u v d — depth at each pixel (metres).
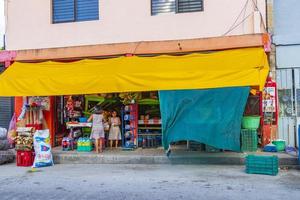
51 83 11.38
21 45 14.06
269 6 12.50
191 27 12.48
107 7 13.25
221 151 12.05
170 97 10.84
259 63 10.07
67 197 7.88
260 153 11.52
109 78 10.84
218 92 10.67
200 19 12.41
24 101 14.01
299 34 12.48
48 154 11.83
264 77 10.02
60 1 13.89
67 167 11.50
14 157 12.80
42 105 13.85
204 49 11.88
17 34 14.11
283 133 12.61
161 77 10.31
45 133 11.88
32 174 10.48
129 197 7.76
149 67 10.83
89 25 13.41
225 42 11.70
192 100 10.73
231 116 10.61
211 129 10.68
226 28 12.23
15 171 11.00
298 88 12.51
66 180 9.55
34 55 13.34
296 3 12.64
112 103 13.86
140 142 13.41
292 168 10.51
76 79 11.14
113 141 13.91
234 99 10.61
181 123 10.81
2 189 8.74
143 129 13.48
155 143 13.37
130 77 10.60
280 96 12.66
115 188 8.55
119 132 13.52
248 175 9.65
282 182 8.84
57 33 13.73
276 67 12.62
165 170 10.57
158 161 11.59
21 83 11.71
